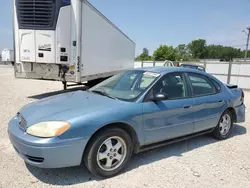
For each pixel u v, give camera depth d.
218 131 4.36
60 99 3.35
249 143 4.30
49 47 6.87
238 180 2.93
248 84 14.23
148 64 23.16
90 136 2.62
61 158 2.50
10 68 26.31
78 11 6.83
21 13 6.84
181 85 3.70
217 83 4.41
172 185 2.74
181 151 3.79
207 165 3.31
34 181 2.69
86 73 7.77
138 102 3.11
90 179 2.80
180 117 3.54
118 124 2.93
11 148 3.54
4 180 2.67
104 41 9.31
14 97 7.86
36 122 2.60
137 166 3.19
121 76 3.95
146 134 3.16
